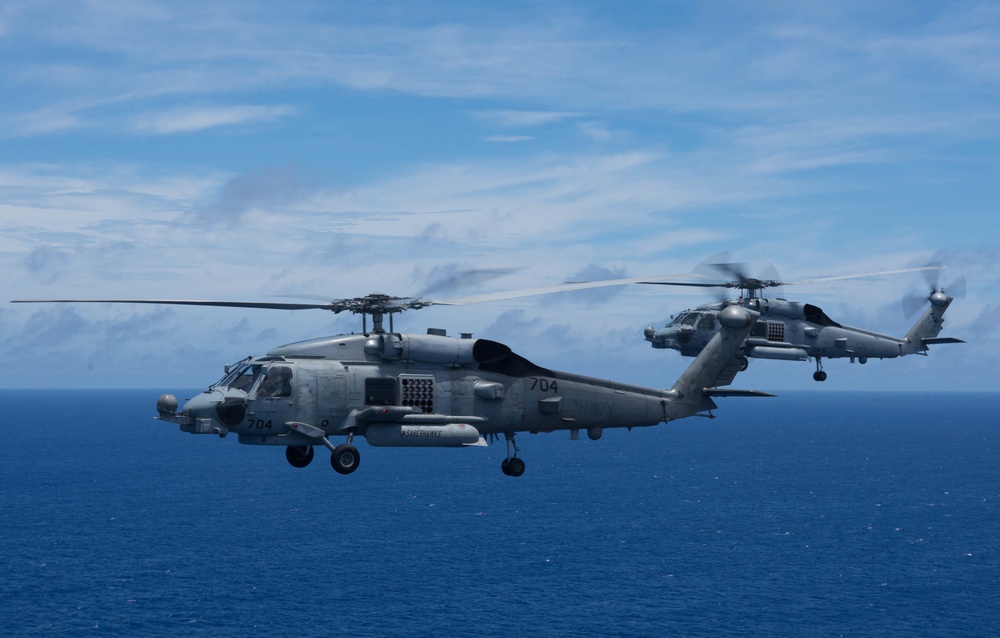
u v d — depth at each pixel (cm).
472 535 13588
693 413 3369
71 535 13262
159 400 2678
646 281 2614
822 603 9725
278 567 11250
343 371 2780
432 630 8588
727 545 12925
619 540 13238
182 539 13062
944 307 4938
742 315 3359
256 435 2714
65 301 2331
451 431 2838
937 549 12706
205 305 2512
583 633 8538
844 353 4534
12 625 8656
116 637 8294
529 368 3052
